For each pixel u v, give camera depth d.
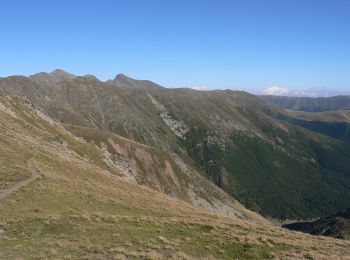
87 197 56.97
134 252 31.00
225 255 33.44
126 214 51.34
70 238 35.81
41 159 77.62
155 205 63.41
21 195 51.97
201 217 58.19
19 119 126.62
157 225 43.47
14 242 33.69
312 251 36.47
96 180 76.19
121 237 37.31
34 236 36.31
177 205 71.75
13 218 42.03
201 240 37.91
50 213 45.19
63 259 28.50
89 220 43.12
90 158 135.38
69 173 74.06
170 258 29.94
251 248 35.47
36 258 28.44
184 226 43.88
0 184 56.44
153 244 35.44
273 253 33.94
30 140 95.12
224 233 41.75
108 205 55.00
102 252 31.38
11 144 80.94
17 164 67.81
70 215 44.34
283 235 46.25
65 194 55.56
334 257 33.88
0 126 95.81
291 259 31.95
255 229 48.38
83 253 30.94
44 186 57.44
